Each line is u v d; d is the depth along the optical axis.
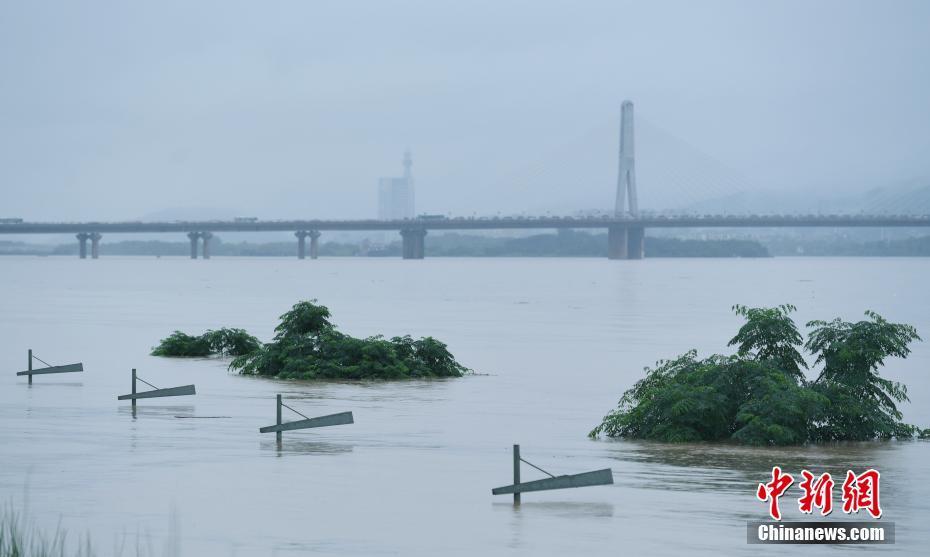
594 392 49.91
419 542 23.08
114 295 167.00
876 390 38.97
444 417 41.09
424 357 56.62
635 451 34.28
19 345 72.50
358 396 46.91
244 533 23.58
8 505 25.72
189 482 28.38
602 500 27.16
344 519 24.91
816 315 129.38
